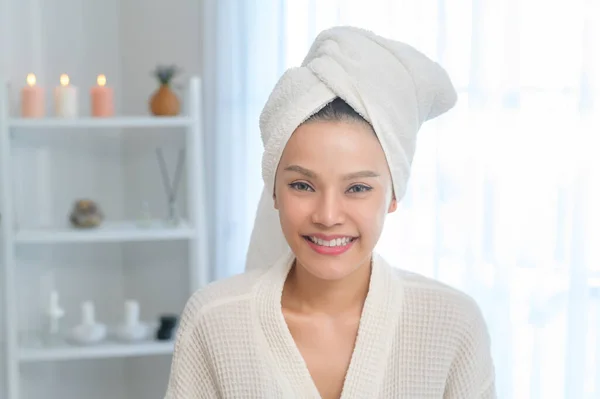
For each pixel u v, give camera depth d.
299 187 0.94
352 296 1.03
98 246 2.61
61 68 2.46
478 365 1.07
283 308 1.05
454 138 1.90
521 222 1.83
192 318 1.05
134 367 2.69
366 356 1.01
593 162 1.71
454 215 1.91
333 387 1.03
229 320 1.04
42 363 2.54
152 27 2.54
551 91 1.77
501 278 1.84
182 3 2.51
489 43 1.84
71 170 2.53
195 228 2.29
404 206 1.99
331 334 1.03
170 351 2.31
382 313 1.02
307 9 2.15
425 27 1.93
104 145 2.57
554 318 1.80
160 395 2.67
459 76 1.89
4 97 2.16
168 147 2.57
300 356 1.01
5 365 2.39
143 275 2.64
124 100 2.57
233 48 2.35
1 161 2.17
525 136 1.81
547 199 1.79
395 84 0.95
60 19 2.45
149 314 2.65
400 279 1.07
